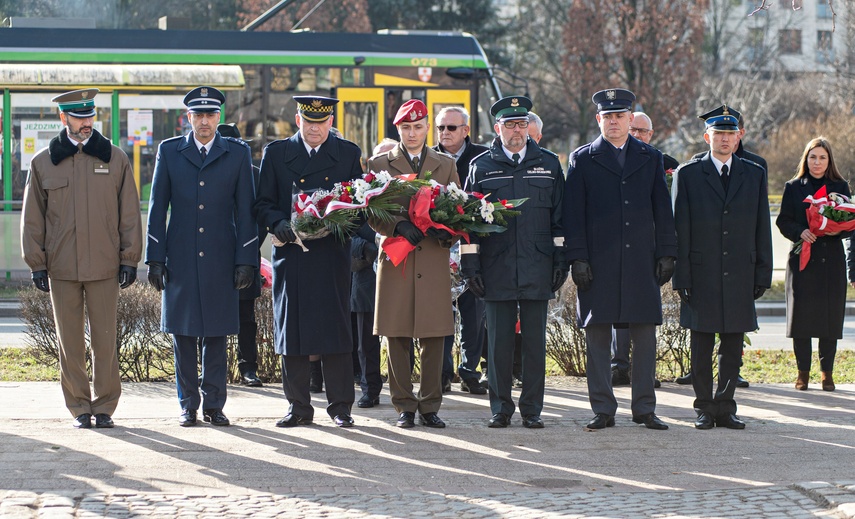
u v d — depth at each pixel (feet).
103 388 26.73
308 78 64.08
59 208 26.30
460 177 31.63
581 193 27.32
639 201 27.30
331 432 26.58
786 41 180.55
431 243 27.20
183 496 20.57
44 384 32.96
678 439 26.25
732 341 27.76
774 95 154.71
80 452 23.94
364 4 144.97
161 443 25.00
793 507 20.47
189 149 27.27
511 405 27.76
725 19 178.29
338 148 27.30
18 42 61.57
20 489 20.83
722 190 27.58
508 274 27.12
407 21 154.51
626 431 27.09
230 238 27.25
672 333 35.53
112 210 26.61
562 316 36.63
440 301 27.17
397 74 64.90
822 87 149.89
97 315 26.61
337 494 21.08
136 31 62.95
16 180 61.72
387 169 27.78
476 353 32.63
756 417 29.12
